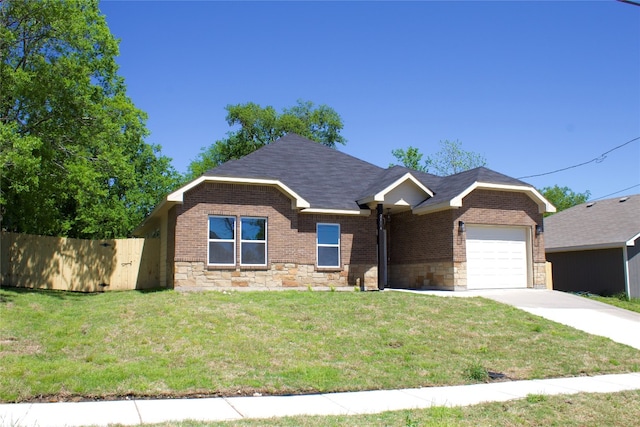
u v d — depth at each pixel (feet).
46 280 78.18
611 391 33.99
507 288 74.84
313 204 75.00
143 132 93.56
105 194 82.74
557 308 61.16
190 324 46.14
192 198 69.21
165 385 32.07
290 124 181.68
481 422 27.20
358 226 78.07
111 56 80.64
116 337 42.37
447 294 67.92
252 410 28.43
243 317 49.49
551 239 104.73
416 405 30.07
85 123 75.41
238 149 182.70
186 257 68.13
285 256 72.74
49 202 86.74
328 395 32.14
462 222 72.54
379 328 48.11
